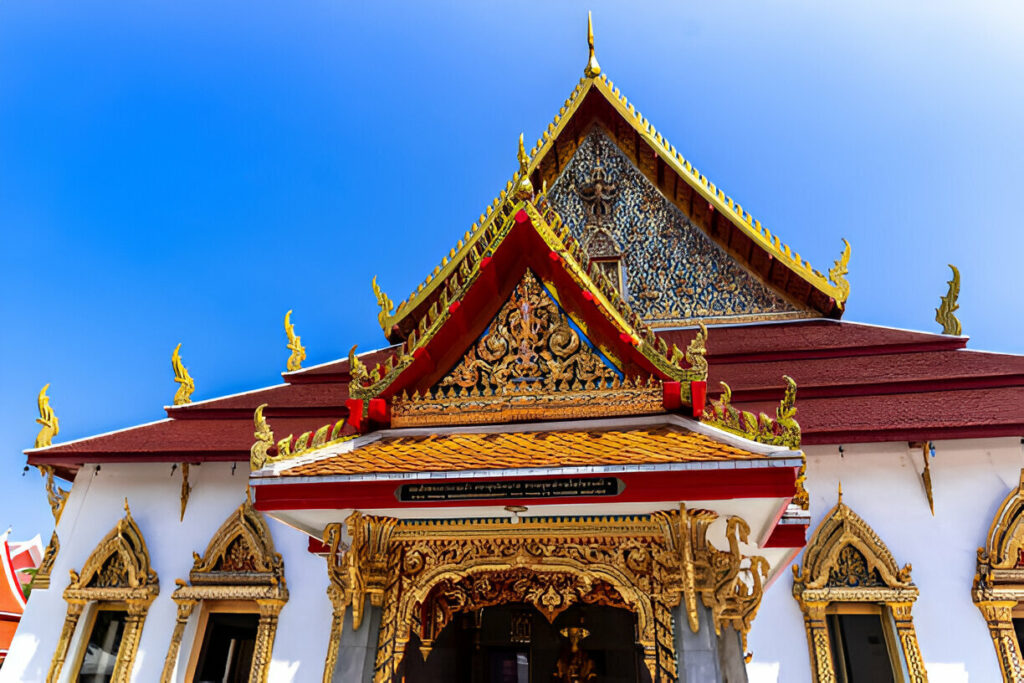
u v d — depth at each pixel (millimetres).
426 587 6234
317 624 11562
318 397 14367
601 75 16562
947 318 13742
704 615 5598
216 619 12156
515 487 5645
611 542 6066
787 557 7641
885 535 10680
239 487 12891
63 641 12008
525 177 7371
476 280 7035
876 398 11805
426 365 7105
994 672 9703
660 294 15289
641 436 6227
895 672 10141
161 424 14164
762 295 14914
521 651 11328
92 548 12688
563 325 7055
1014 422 10227
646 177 16266
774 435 5512
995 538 10312
